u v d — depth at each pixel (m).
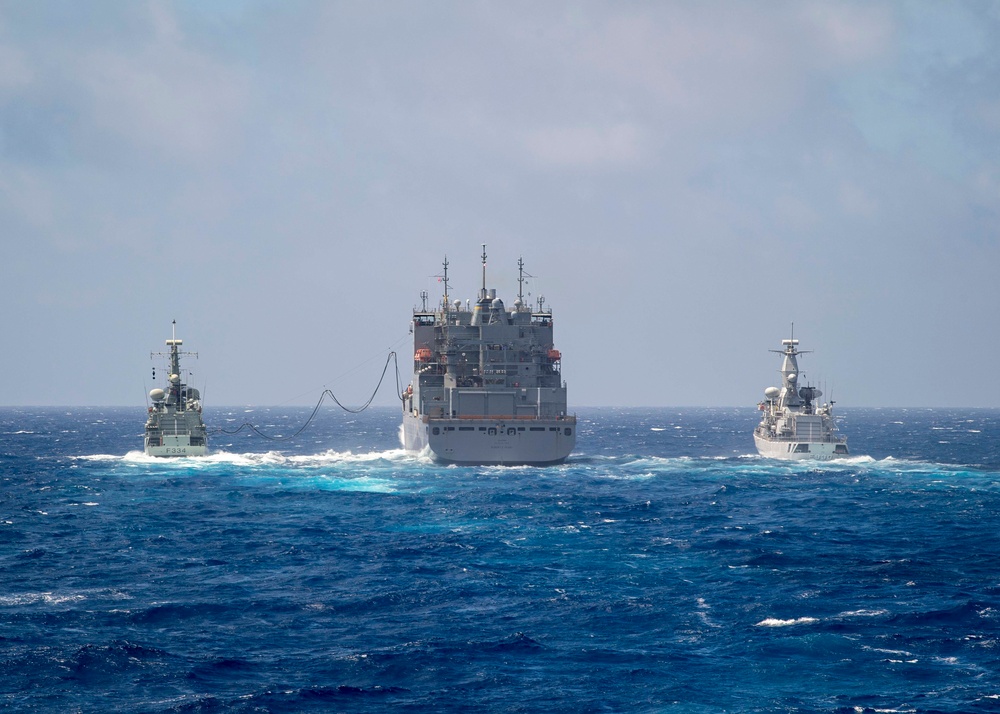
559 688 43.69
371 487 112.62
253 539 78.50
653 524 85.88
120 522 87.31
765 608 55.81
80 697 42.22
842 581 62.56
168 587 61.34
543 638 50.69
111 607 56.22
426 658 47.53
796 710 41.06
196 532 81.94
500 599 58.28
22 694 42.44
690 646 49.31
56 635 50.50
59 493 108.56
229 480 121.06
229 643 49.78
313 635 51.28
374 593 59.56
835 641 49.66
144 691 43.00
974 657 47.22
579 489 110.56
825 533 81.56
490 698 42.56
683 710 41.19
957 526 85.25
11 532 81.69
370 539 78.19
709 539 77.94
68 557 70.94
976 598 57.88
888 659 47.09
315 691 43.16
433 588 60.84
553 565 67.81
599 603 57.16
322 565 68.06
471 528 83.44
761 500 103.69
